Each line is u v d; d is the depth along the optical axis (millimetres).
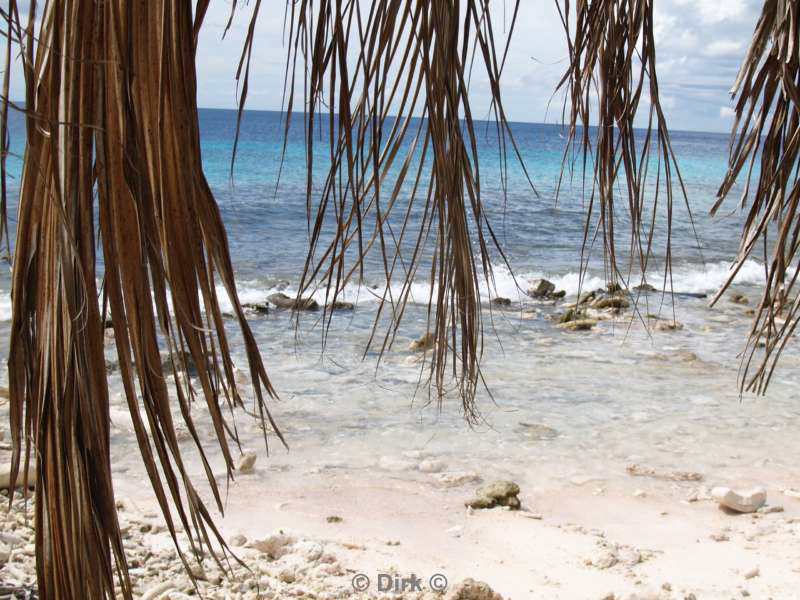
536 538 5316
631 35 1231
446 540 5258
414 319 12352
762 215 1461
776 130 1450
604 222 1252
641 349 11188
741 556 5031
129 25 809
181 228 836
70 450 964
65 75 830
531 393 8930
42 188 932
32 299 984
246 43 854
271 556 4676
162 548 4559
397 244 994
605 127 1257
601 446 7371
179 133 816
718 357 10812
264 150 48062
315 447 7074
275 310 12969
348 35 867
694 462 7027
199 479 6254
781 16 1359
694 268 19531
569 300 15164
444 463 6828
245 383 8570
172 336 874
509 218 26578
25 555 4055
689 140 118750
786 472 6828
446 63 946
